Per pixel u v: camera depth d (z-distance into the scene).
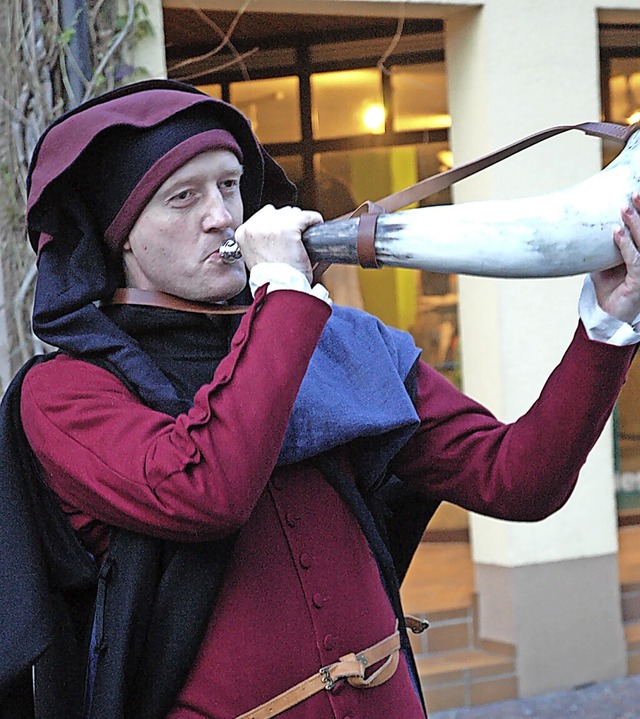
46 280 2.80
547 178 8.19
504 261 2.46
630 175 2.46
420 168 10.21
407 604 8.68
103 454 2.58
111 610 2.66
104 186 2.76
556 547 8.45
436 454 3.03
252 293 2.61
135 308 2.80
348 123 10.26
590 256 2.45
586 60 8.24
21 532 2.74
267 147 10.31
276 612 2.69
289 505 2.77
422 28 9.94
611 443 8.60
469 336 8.41
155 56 7.09
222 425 2.46
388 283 10.74
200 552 2.65
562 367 2.79
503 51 8.06
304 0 7.56
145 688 2.68
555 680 8.41
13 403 2.83
